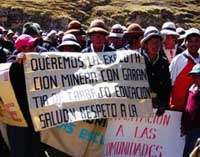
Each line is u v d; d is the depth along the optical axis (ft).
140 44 22.53
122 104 20.12
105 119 20.54
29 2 203.21
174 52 25.53
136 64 20.61
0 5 187.73
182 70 21.09
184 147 20.80
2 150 25.04
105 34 21.81
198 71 19.83
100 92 20.02
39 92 19.58
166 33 25.32
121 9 218.79
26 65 19.56
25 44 19.72
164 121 21.01
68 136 20.27
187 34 21.16
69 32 29.73
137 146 21.02
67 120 19.47
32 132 19.99
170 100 21.12
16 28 186.09
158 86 20.71
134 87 20.43
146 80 20.65
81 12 212.23
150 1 232.94
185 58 21.16
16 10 188.03
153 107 20.75
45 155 22.08
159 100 20.76
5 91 19.77
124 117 20.13
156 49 20.65
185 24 215.31
